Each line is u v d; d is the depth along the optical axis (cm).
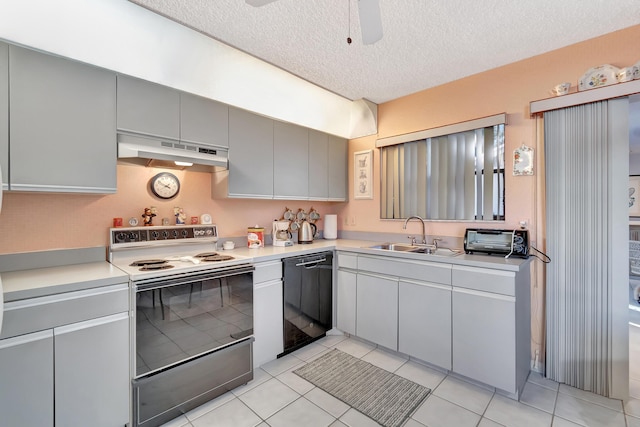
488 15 177
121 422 157
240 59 228
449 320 213
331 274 289
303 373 221
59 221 190
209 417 175
